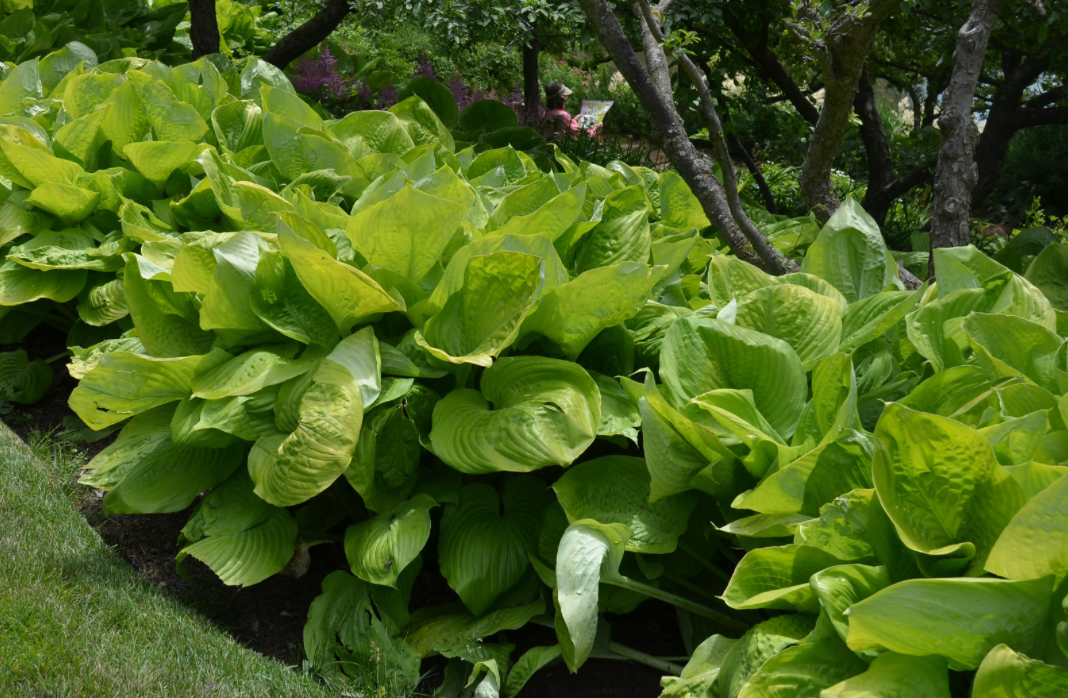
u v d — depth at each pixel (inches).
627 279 108.1
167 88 178.7
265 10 408.2
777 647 76.2
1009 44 259.1
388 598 103.3
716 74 263.7
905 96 649.6
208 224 167.0
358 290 107.8
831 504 78.4
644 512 100.0
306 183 160.1
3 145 161.6
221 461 114.6
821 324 109.7
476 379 117.2
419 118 207.5
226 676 91.9
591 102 340.2
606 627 101.3
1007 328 97.3
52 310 179.9
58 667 88.7
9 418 149.3
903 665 68.7
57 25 275.7
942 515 75.2
